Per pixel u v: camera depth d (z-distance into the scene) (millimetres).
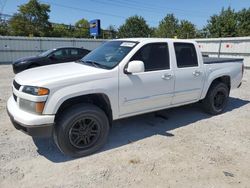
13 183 2918
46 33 51625
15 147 3803
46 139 4109
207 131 4582
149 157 3562
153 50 4207
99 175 3102
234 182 3012
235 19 38625
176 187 2902
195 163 3424
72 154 3484
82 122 3500
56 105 3217
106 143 4012
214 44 16703
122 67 3773
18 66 11008
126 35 64625
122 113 3938
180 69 4531
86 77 3449
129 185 2922
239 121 5168
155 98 4234
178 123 4980
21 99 3363
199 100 5168
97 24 34688
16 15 49219
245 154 3723
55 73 3529
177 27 57812
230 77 5707
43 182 2949
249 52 14508
